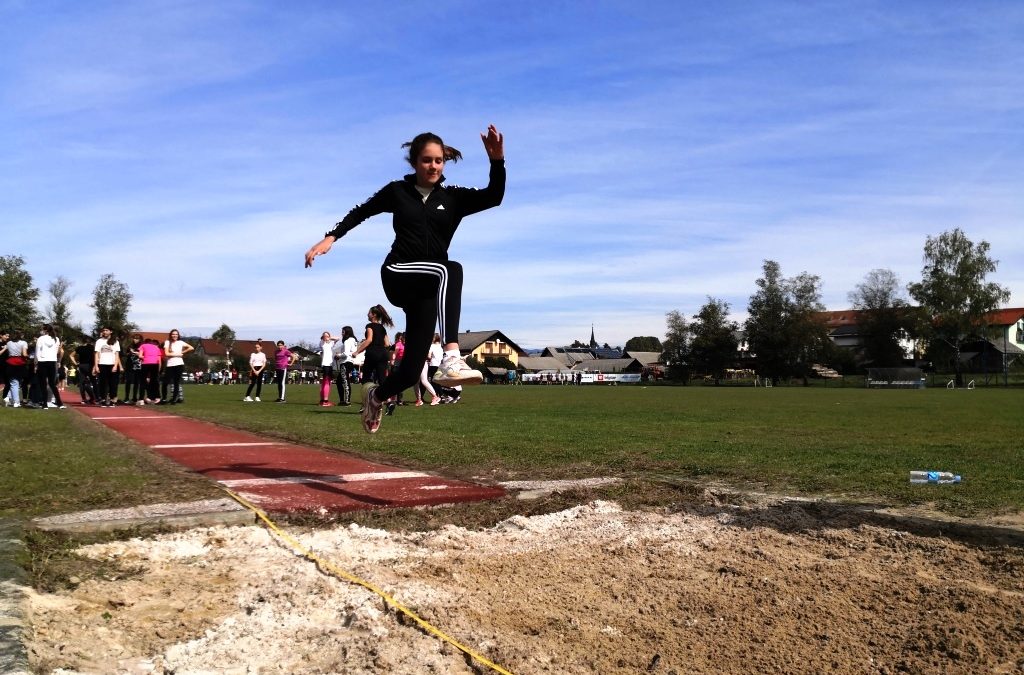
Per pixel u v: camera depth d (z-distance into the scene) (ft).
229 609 9.70
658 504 16.17
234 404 59.57
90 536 12.87
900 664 8.44
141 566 11.41
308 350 393.70
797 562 11.99
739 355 269.44
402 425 37.06
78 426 35.14
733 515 14.96
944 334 220.02
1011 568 11.60
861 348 275.39
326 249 13.99
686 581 11.12
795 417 46.96
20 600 9.12
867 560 12.14
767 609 10.00
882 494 17.04
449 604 9.80
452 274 13.56
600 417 45.14
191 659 8.00
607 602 10.21
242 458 23.26
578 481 18.83
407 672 7.77
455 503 16.35
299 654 8.22
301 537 13.23
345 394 57.00
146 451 24.75
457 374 13.14
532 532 13.98
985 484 18.40
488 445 27.32
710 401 75.36
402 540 13.30
